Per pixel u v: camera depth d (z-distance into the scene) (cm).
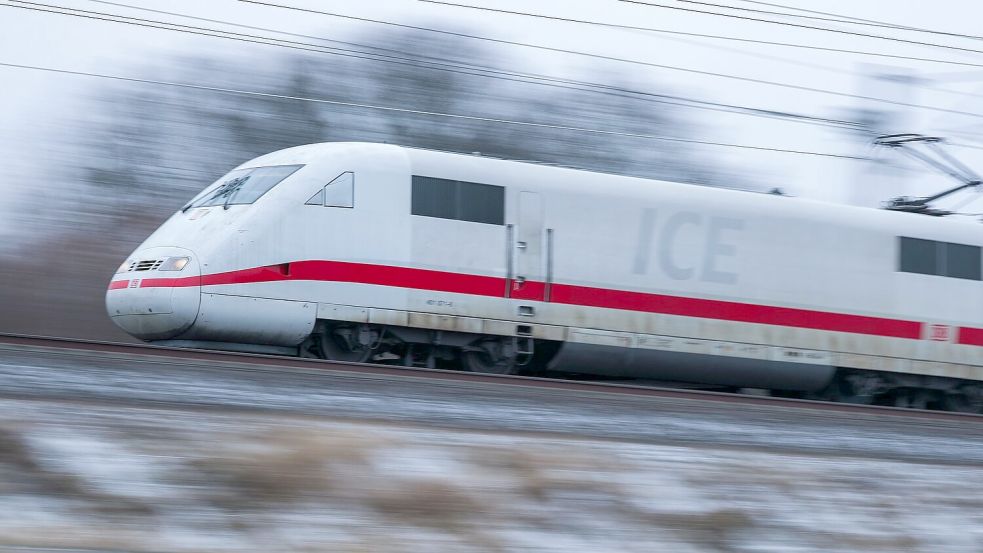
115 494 2412
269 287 5153
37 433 2702
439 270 5488
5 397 3206
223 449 2780
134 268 5253
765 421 4609
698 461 3447
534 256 5738
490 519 2612
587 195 5925
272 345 5309
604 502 2853
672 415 4462
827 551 2806
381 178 5431
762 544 2772
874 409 5478
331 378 4272
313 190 5294
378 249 5372
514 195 5731
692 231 6184
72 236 9412
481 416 3909
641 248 6022
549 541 2531
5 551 1986
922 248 6875
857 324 6594
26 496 2334
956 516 3322
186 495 2459
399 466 2859
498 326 5612
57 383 3519
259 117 10644
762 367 6362
